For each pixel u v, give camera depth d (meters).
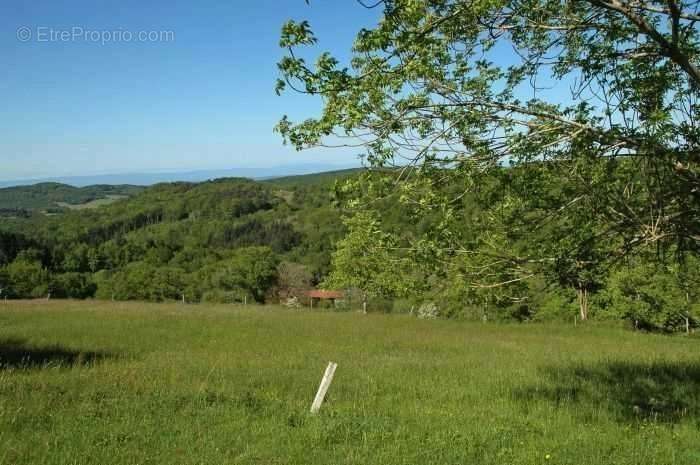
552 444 8.85
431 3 6.75
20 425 8.79
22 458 7.31
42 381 12.22
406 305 52.50
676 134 6.84
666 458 8.17
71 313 33.44
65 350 18.03
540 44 7.89
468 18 6.82
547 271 7.72
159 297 74.88
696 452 8.51
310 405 11.13
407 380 14.34
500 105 7.33
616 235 7.52
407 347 22.11
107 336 22.42
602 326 33.97
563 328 31.66
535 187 7.76
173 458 7.56
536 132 7.18
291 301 67.44
